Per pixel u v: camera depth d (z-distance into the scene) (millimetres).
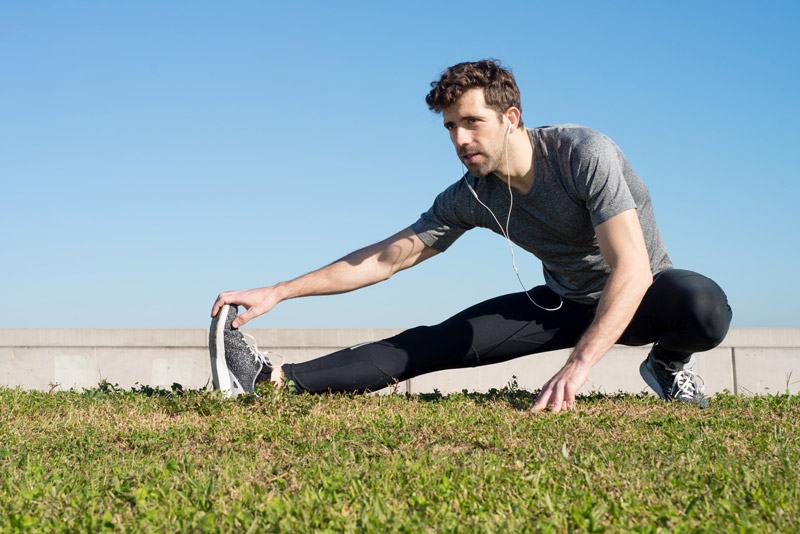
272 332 5719
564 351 5582
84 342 6051
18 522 1590
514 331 3807
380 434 2643
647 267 3105
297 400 3373
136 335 5996
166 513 1667
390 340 3846
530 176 3453
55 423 2992
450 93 3186
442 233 3984
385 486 1852
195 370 5898
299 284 3873
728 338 5508
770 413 3207
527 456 2264
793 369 5484
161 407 3453
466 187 3805
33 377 6090
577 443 2418
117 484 1896
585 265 3643
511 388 4352
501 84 3225
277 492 1851
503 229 3775
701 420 2932
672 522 1576
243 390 3639
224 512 1644
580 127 3430
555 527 1538
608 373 5535
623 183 3180
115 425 2947
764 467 2023
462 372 5598
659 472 2010
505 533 1502
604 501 1746
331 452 2318
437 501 1751
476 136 3250
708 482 1903
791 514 1603
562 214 3484
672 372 3805
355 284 3955
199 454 2348
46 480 2010
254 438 2588
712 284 3418
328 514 1616
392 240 4027
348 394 3822
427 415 3119
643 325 3611
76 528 1579
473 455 2252
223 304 3701
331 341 5637
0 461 2293
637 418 3008
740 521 1539
